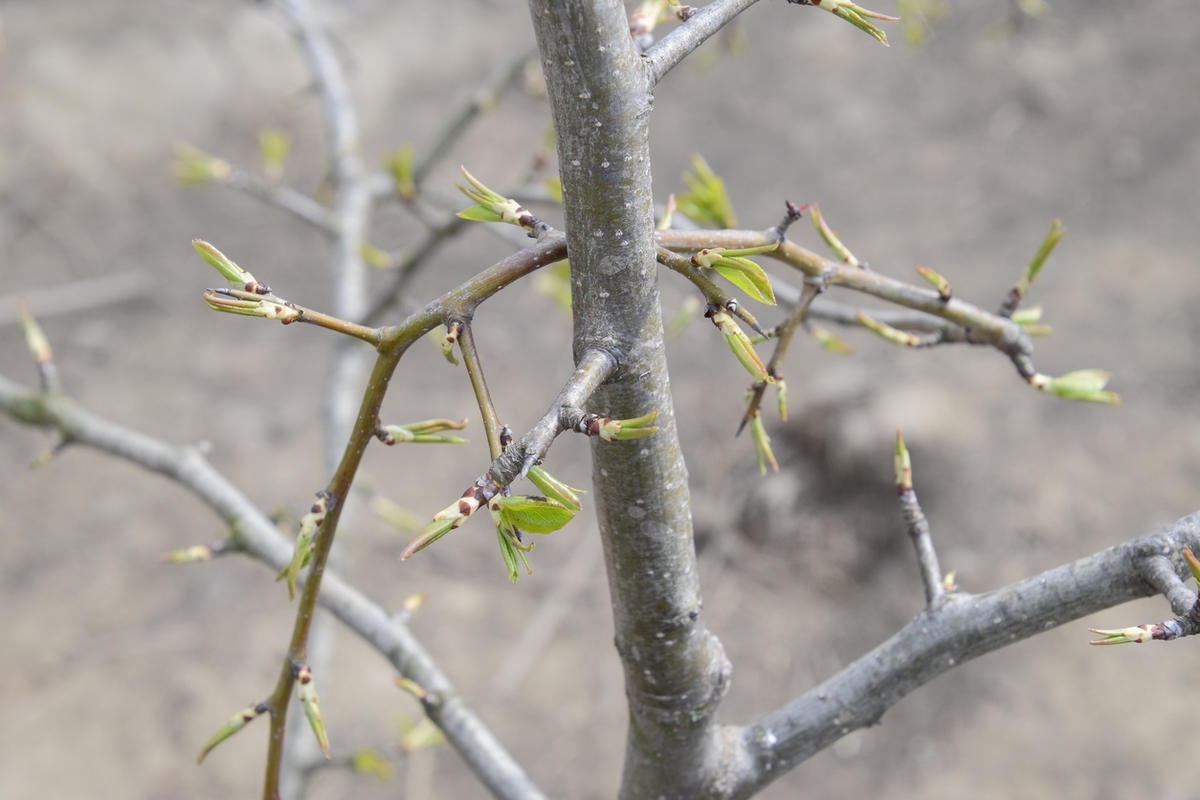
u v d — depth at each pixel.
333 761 2.50
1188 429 6.06
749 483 6.26
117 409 7.21
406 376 7.27
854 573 5.87
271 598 6.24
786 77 8.98
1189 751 4.86
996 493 5.93
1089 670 5.30
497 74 2.92
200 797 5.26
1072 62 8.41
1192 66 8.14
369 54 9.20
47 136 8.58
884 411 6.12
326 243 8.27
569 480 6.39
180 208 8.55
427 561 6.30
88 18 9.15
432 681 1.66
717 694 1.22
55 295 7.90
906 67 8.83
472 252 8.12
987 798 4.87
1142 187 7.40
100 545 6.54
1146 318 6.62
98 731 5.54
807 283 1.17
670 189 8.05
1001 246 7.20
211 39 9.15
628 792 1.36
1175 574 1.00
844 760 5.19
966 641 1.17
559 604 6.04
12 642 5.99
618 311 0.92
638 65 0.86
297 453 6.89
